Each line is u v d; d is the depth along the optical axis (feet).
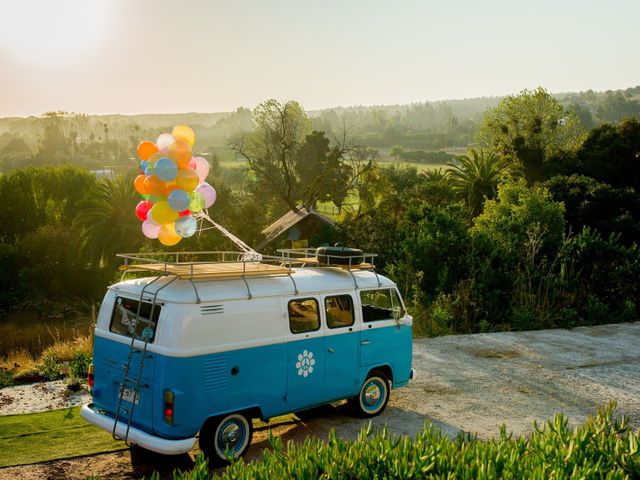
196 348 23.21
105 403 25.17
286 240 135.54
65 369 38.63
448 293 59.06
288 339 26.37
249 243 127.34
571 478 15.07
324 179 162.71
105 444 26.96
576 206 95.76
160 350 22.99
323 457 16.21
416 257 61.77
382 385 31.58
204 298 23.76
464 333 54.90
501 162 153.07
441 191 138.41
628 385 39.78
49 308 136.56
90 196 179.01
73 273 150.82
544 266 61.77
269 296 25.90
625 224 91.81
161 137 26.73
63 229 161.38
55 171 198.08
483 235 62.69
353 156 168.55
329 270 30.45
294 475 15.56
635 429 31.63
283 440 27.86
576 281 62.13
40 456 25.41
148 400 23.22
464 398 35.63
